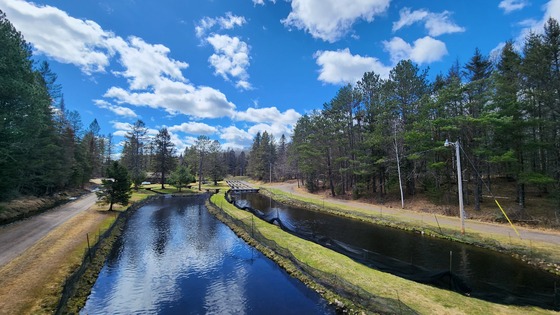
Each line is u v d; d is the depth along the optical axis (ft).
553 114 61.36
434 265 43.45
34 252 43.16
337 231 66.95
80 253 44.45
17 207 75.92
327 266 40.16
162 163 173.88
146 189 166.81
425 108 82.99
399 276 36.86
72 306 30.32
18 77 54.24
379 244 55.47
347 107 124.67
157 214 94.22
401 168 100.99
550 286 34.88
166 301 32.94
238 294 34.68
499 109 67.51
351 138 124.88
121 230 69.77
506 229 57.31
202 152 199.21
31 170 88.99
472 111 73.82
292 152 201.26
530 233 53.31
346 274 36.81
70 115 152.76
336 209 95.20
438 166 79.20
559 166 64.64
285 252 47.62
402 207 90.43
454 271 40.60
